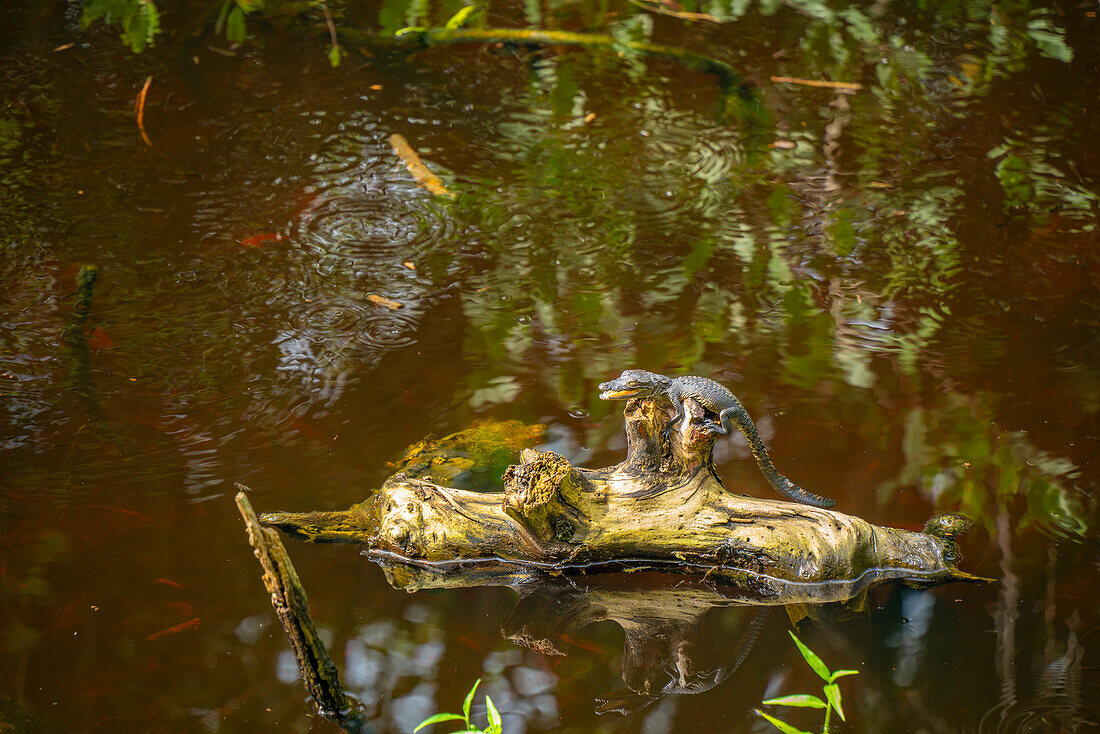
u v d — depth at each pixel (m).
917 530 8.06
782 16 18.77
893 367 10.26
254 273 11.88
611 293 11.65
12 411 9.40
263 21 17.72
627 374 8.52
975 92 16.23
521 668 6.88
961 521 8.12
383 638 7.10
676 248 12.56
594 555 7.90
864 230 12.91
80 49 16.78
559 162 14.45
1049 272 11.93
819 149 14.80
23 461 8.73
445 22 17.98
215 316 11.08
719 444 9.26
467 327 11.01
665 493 7.89
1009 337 10.74
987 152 14.66
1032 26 18.28
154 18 16.33
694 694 6.65
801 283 11.84
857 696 6.61
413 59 17.00
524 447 9.00
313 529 8.06
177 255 12.16
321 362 10.34
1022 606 7.36
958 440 9.12
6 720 6.20
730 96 16.14
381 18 17.81
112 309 11.14
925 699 6.55
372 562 7.92
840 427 9.35
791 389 9.93
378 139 14.83
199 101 15.54
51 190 13.33
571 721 6.41
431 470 8.69
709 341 10.71
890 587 7.63
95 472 8.62
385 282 11.81
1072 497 8.38
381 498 8.23
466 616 7.38
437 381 10.02
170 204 13.17
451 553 7.96
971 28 18.34
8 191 13.23
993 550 7.89
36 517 8.03
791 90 16.36
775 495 8.49
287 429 9.30
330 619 7.26
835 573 7.60
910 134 15.15
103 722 6.27
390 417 9.46
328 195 13.51
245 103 15.54
